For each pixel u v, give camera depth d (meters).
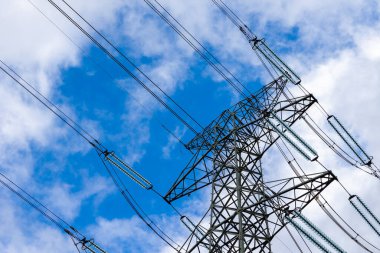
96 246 20.84
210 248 20.48
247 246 19.86
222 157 24.34
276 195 20.89
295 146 22.25
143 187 22.66
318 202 20.69
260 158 24.06
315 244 19.69
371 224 22.36
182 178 24.55
